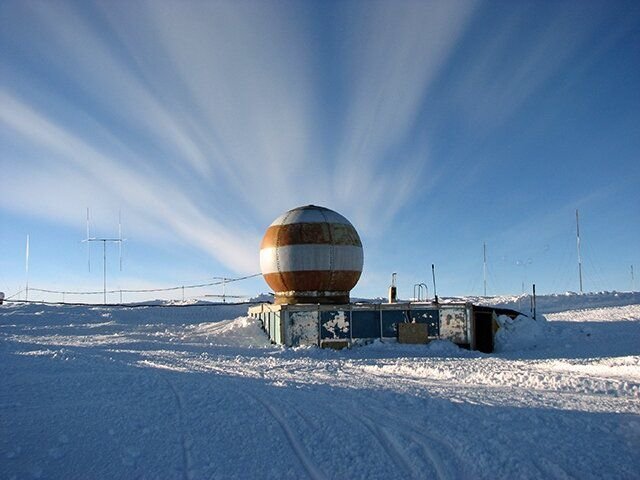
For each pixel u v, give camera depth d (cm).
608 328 3061
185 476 774
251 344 2878
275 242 2945
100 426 959
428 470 777
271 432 938
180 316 4172
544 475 746
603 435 884
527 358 2255
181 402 1123
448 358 2186
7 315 3978
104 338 2967
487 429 924
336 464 808
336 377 1533
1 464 800
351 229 3027
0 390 1187
